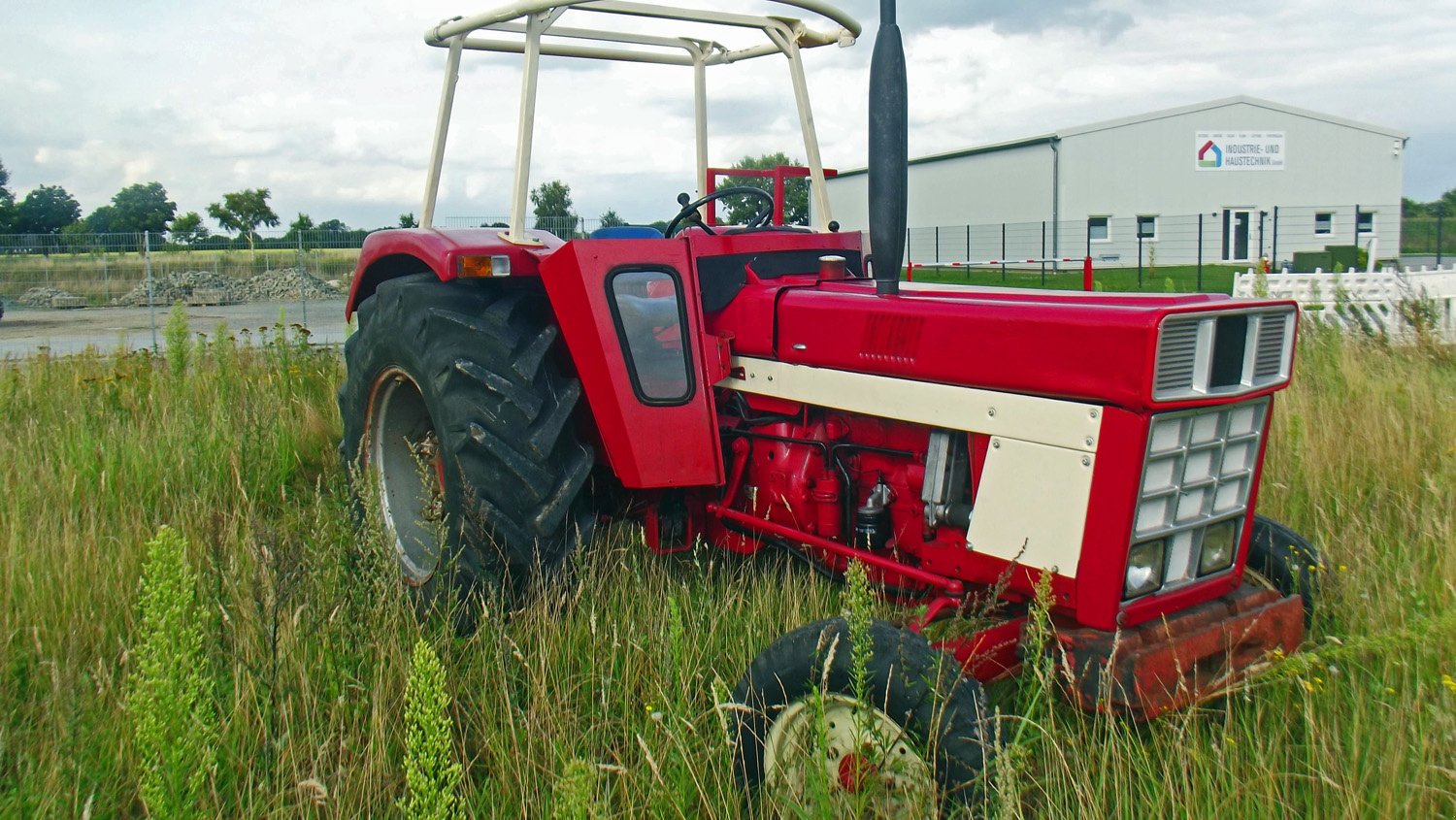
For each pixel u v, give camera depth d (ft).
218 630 10.29
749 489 12.02
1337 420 17.89
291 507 16.80
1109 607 8.78
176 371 23.97
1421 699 9.32
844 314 10.61
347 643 10.18
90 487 15.70
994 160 114.01
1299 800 8.66
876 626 8.45
